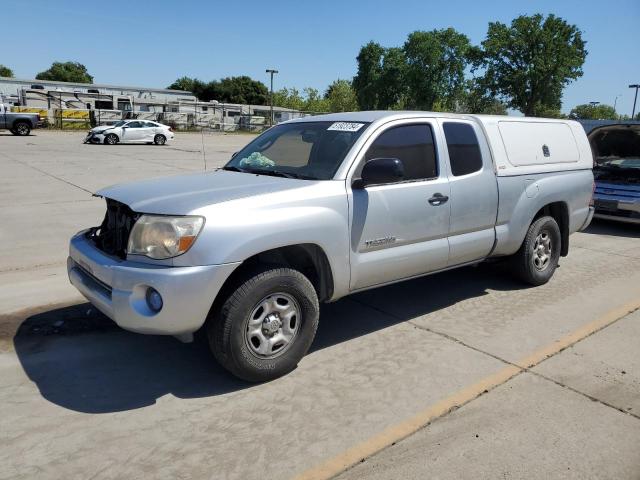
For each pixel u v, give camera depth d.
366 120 4.45
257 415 3.36
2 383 3.69
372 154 4.25
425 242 4.63
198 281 3.29
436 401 3.55
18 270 6.36
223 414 3.37
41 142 29.70
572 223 6.29
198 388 3.68
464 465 2.91
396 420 3.33
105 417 3.31
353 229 4.05
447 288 5.95
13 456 2.91
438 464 2.91
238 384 3.74
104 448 3.00
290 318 3.80
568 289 5.97
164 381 3.77
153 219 3.39
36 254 7.09
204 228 3.34
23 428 3.17
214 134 49.41
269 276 3.58
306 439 3.12
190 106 58.84
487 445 3.08
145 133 31.59
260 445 3.06
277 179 4.13
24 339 4.40
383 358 4.18
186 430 3.19
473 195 4.96
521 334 4.68
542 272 6.00
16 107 43.62
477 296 5.69
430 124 4.73
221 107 60.41
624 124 10.11
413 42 69.25
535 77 54.91
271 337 3.73
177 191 3.79
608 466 2.91
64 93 49.34
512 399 3.59
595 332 4.75
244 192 3.71
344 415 3.38
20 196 11.62
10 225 8.78
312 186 3.89
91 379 3.78
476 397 3.61
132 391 3.63
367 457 2.97
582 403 3.55
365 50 75.44
